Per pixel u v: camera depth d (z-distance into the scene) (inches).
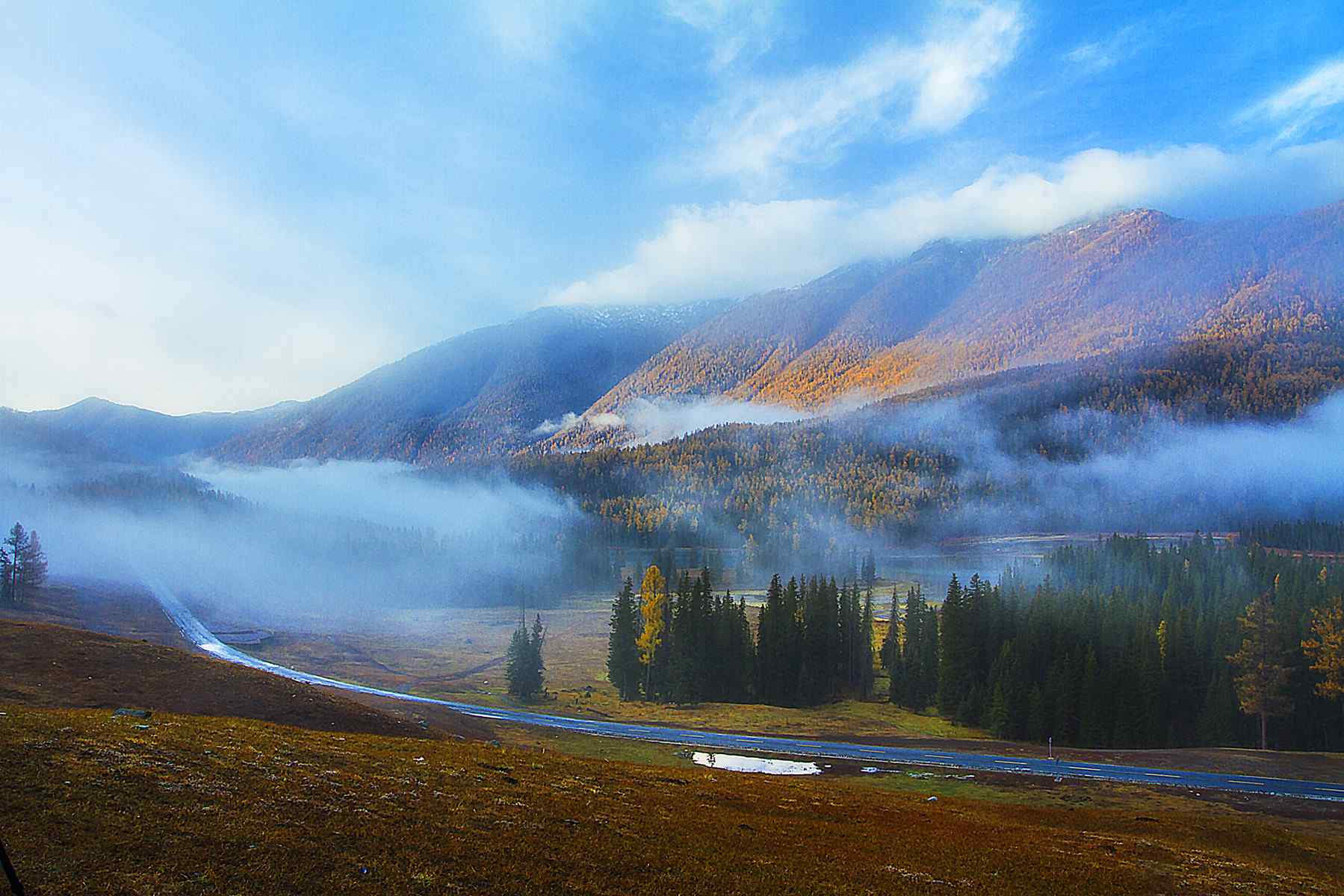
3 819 1044.5
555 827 1481.3
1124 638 5027.1
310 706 2849.4
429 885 1113.4
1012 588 7357.3
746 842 1638.8
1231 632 4923.7
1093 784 3122.5
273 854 1109.7
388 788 1536.7
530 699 5398.6
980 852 1815.9
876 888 1428.4
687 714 5032.0
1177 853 1946.4
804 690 5733.3
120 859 1005.2
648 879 1295.5
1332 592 5556.1
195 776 1363.2
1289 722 4384.8
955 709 5187.0
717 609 6240.2
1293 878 1809.8
